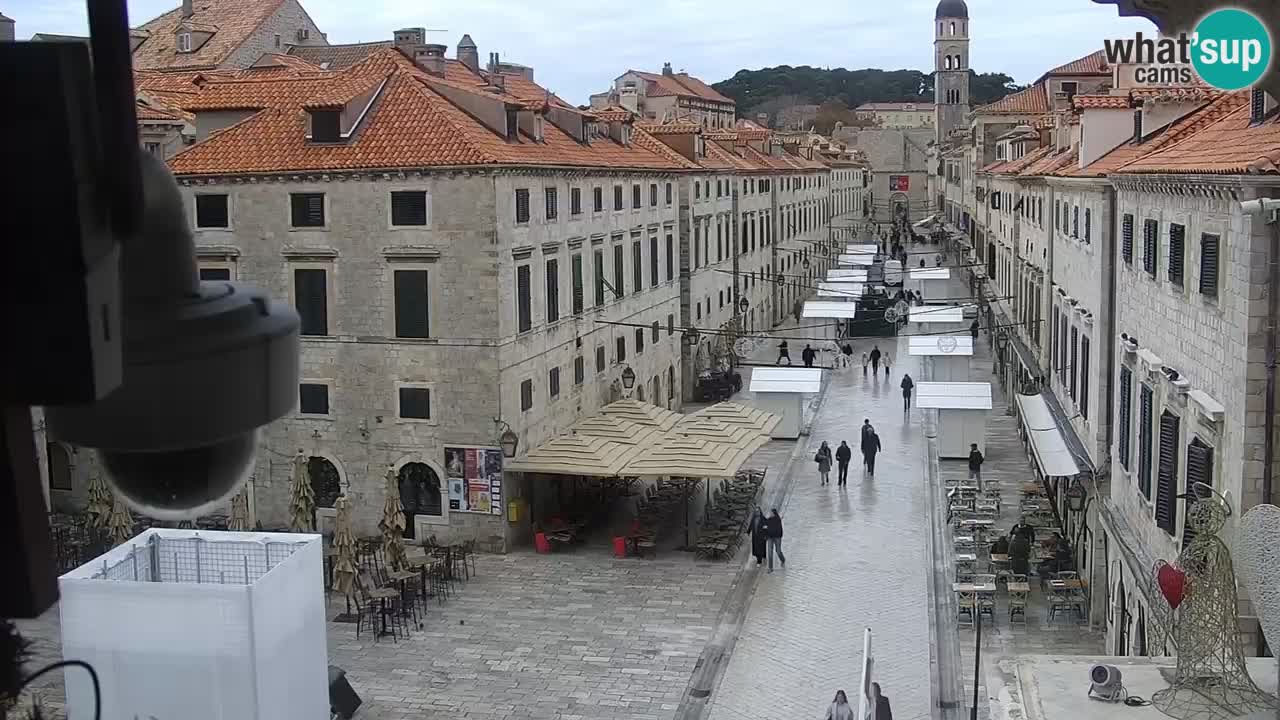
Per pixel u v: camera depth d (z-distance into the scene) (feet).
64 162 8.14
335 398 125.49
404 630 100.99
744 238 258.78
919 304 249.14
